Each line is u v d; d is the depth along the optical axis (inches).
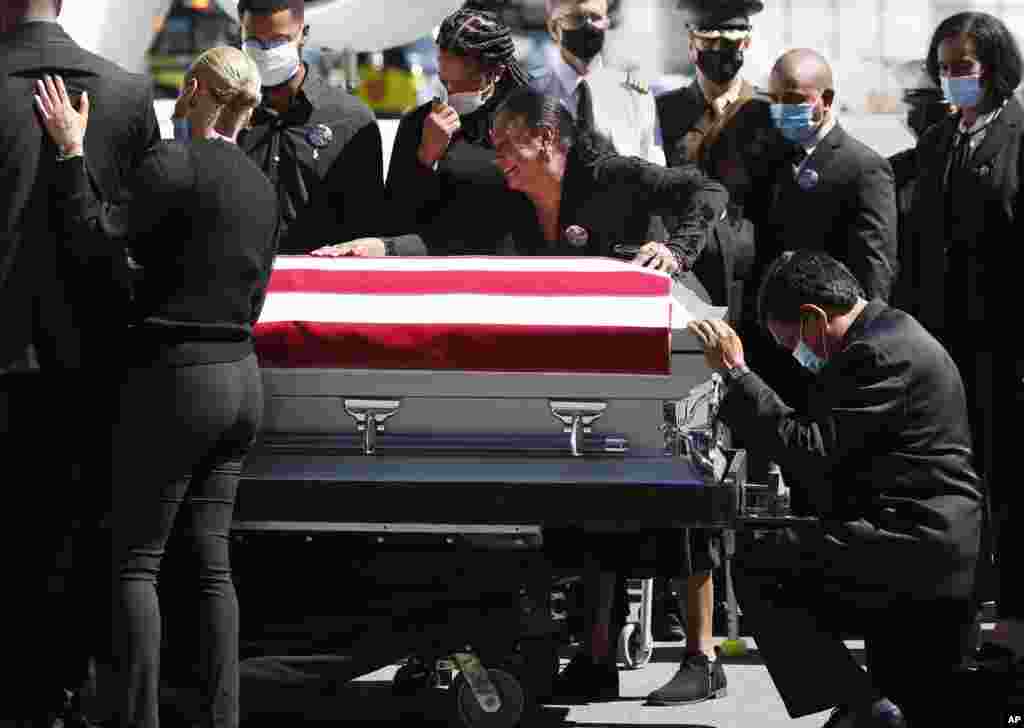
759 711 781.3
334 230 826.8
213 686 644.7
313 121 823.1
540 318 674.2
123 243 626.5
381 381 683.4
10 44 663.1
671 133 986.7
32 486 677.3
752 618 681.0
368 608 710.5
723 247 852.0
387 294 684.7
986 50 909.8
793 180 895.7
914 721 681.6
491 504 659.4
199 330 625.6
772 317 687.1
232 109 645.9
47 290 659.4
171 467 627.5
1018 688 676.7
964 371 928.9
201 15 1691.7
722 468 687.1
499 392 682.2
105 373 669.9
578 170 764.6
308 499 663.8
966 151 925.8
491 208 802.8
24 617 689.0
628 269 693.9
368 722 759.7
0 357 661.3
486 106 816.9
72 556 684.1
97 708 708.0
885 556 659.4
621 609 808.9
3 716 689.6
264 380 684.7
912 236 943.7
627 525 660.7
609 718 767.1
